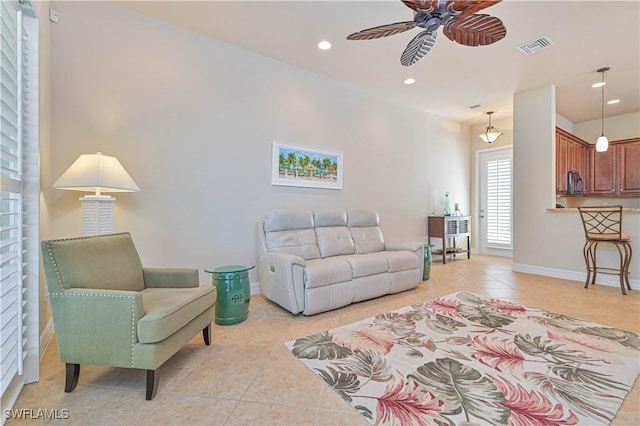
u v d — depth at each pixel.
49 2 2.33
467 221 5.66
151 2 2.62
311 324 2.55
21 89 1.60
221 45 3.22
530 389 1.58
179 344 1.74
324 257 3.45
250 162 3.44
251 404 1.50
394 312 2.81
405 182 5.10
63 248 1.66
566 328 2.38
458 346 2.09
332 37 3.11
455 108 5.26
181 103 3.00
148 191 2.83
